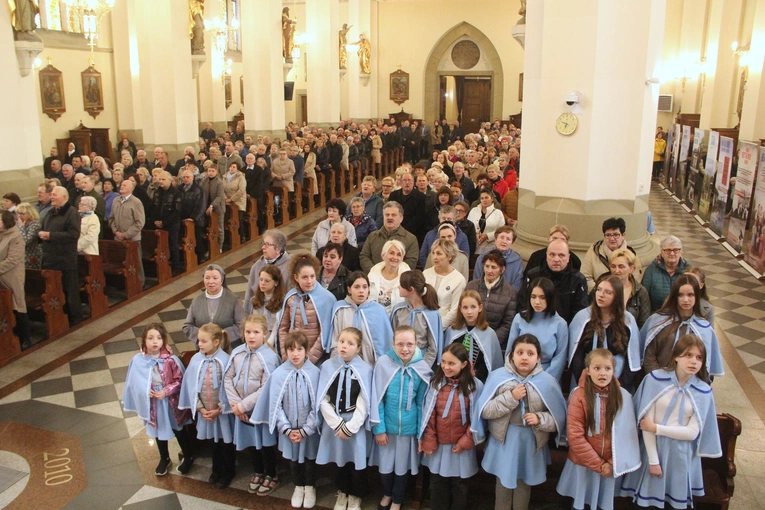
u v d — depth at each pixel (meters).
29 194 9.22
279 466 4.84
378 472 4.50
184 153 13.21
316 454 4.31
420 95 27.52
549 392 3.77
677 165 17.08
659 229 12.87
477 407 3.83
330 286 5.11
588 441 3.69
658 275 5.02
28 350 6.74
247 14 16.84
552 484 4.26
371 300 4.55
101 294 7.78
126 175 11.23
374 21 27.25
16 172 9.04
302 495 4.39
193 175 9.86
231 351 4.71
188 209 9.79
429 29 26.92
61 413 5.56
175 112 13.17
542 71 6.50
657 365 4.15
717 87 16.81
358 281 4.46
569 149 6.48
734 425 3.93
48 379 6.16
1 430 5.27
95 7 12.88
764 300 8.45
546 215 6.68
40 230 7.46
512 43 26.22
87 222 7.80
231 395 4.38
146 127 13.30
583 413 3.69
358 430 4.07
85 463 4.83
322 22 20.95
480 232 7.11
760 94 13.18
